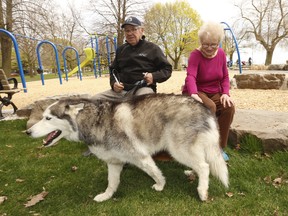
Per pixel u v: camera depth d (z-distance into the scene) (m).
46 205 2.81
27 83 18.58
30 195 3.03
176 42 40.12
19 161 3.95
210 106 3.23
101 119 2.72
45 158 4.04
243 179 2.99
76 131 2.81
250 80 8.70
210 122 2.66
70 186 3.19
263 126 3.89
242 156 3.57
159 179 2.86
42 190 3.13
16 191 3.12
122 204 2.71
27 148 4.50
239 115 4.52
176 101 2.70
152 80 3.86
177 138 2.64
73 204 2.79
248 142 3.70
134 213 2.54
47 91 11.56
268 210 2.46
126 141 2.69
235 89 8.80
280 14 31.89
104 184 3.18
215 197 2.74
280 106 5.89
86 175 3.43
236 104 6.41
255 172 3.11
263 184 2.88
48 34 15.60
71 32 34.25
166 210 2.56
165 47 40.56
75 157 4.00
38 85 15.59
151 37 39.06
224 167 2.72
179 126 2.62
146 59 4.05
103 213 2.59
